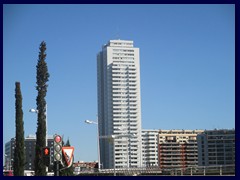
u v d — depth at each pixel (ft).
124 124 654.12
